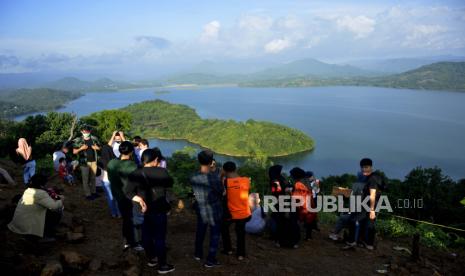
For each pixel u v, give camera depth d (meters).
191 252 5.83
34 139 32.44
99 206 8.08
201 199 5.08
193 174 5.19
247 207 5.58
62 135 33.09
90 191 8.72
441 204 19.80
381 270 5.74
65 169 9.90
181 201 8.66
